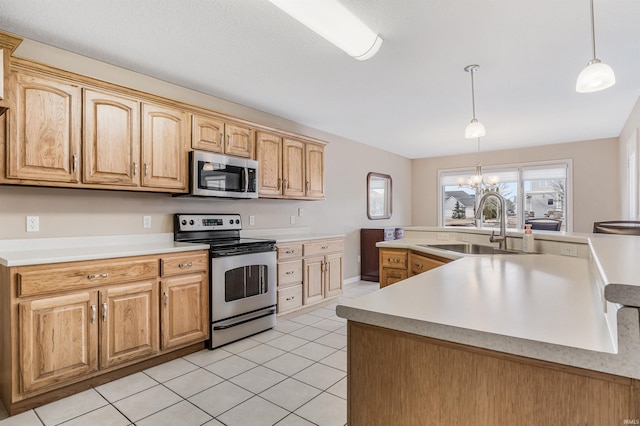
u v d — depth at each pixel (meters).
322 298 4.03
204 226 3.29
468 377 0.81
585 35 2.27
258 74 2.91
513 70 2.83
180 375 2.37
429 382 0.86
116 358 2.27
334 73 2.91
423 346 0.87
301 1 1.73
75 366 2.09
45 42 2.38
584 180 5.57
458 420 0.82
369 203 5.91
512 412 0.76
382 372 0.93
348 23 1.95
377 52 2.49
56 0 1.90
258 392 2.15
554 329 0.79
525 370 0.75
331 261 4.18
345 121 4.39
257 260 3.21
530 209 6.11
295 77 2.97
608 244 1.53
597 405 0.68
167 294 2.55
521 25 2.16
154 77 2.98
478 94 3.40
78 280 2.11
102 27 2.19
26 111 2.08
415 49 2.47
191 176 2.91
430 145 5.96
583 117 4.22
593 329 0.79
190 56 2.59
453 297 1.10
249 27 2.19
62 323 2.04
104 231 2.71
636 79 3.01
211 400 2.06
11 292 1.88
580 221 5.59
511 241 2.63
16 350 1.89
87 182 2.33
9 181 2.03
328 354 2.73
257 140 3.54
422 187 7.27
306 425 1.82
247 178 3.33
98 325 2.19
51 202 2.44
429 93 3.37
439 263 2.48
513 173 6.26
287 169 3.87
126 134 2.53
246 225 3.82
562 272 1.58
